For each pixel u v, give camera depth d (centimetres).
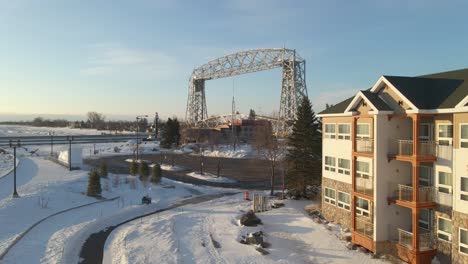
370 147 2703
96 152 10194
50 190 4466
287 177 4369
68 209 3894
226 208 4106
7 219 3322
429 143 2373
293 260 2491
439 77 2811
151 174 6069
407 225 2594
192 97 14262
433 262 2327
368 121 2778
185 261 2459
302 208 3838
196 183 5831
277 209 3847
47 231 3130
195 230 3181
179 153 10331
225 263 2428
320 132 4284
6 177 5641
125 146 12069
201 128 13500
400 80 2523
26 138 14312
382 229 2544
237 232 3080
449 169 2277
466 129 2117
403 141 2462
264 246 2753
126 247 2725
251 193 5028
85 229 3216
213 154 9819
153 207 4197
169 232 3092
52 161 7850
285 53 10406
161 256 2536
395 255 2455
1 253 2508
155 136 15212
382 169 2541
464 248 2122
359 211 2883
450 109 2159
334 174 3247
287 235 2997
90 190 4497
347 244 2733
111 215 3738
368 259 2484
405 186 2434
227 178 6272
